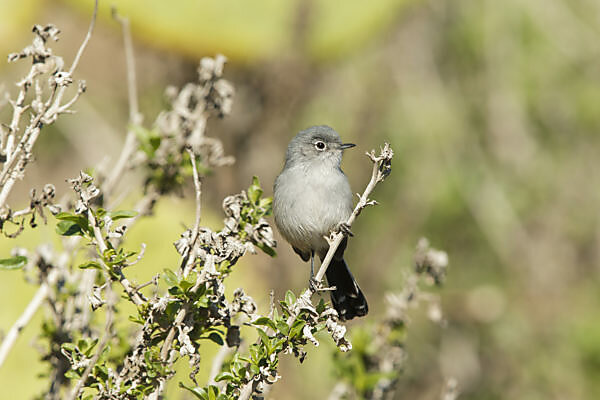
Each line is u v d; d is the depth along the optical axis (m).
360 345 6.80
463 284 15.41
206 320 4.91
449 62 16.48
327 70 14.11
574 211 16.02
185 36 11.43
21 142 4.98
